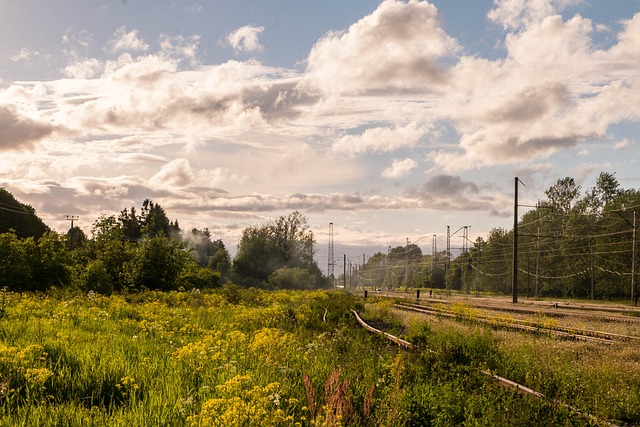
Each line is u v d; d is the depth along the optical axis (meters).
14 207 79.00
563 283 97.38
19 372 8.43
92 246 38.56
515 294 57.38
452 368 11.42
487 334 15.65
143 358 10.41
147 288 35.34
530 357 13.66
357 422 7.70
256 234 112.56
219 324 18.73
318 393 8.84
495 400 9.16
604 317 32.81
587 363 13.91
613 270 85.88
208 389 8.13
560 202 112.75
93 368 9.15
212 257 112.06
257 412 6.30
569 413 8.60
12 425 6.47
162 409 7.37
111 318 18.52
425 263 166.88
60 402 7.66
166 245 38.03
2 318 16.30
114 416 7.04
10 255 30.30
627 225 87.00
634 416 9.48
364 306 38.56
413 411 8.53
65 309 19.22
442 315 32.38
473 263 139.25
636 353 15.88
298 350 13.12
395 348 16.78
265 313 21.62
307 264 128.75
